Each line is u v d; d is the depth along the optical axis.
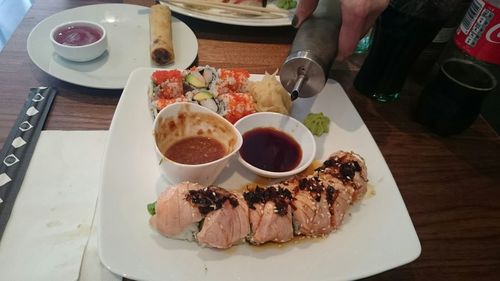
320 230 0.28
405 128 0.42
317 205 0.28
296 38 0.33
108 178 0.29
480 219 0.34
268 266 0.26
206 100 0.37
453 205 0.35
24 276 0.24
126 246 0.25
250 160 0.34
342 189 0.29
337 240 0.29
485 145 0.42
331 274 0.26
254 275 0.25
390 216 0.31
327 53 0.31
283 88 0.36
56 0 0.51
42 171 0.30
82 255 0.26
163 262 0.25
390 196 0.32
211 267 0.25
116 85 0.39
